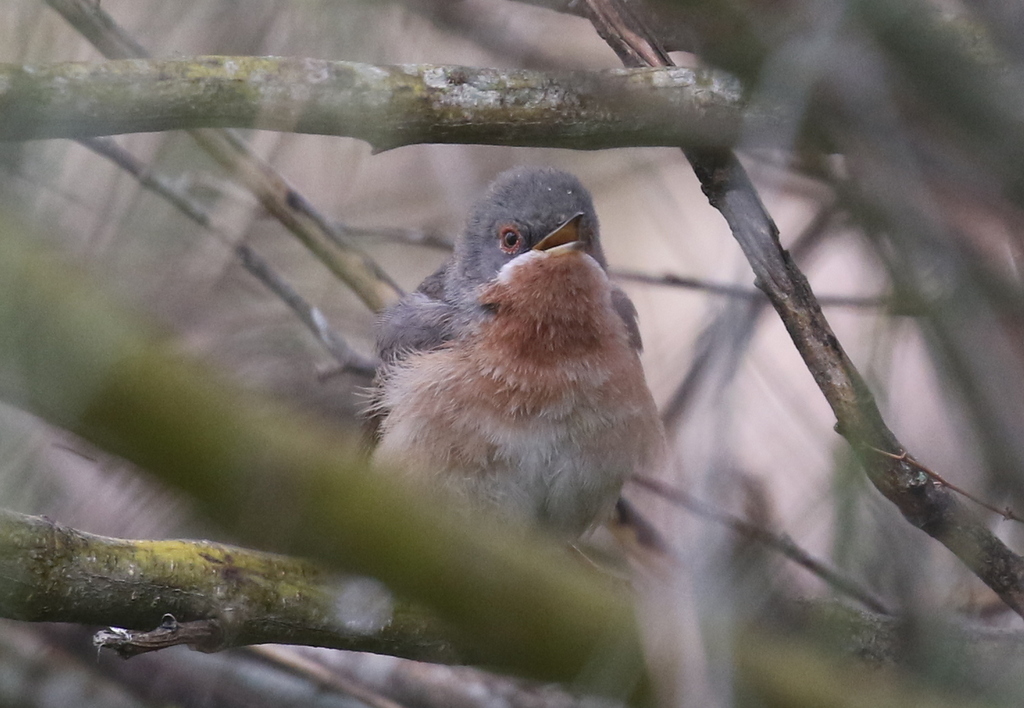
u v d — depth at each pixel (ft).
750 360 27.04
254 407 12.85
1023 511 16.19
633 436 29.63
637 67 22.27
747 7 13.94
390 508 14.19
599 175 34.06
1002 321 14.98
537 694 28.60
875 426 19.67
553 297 29.07
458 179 34.35
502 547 15.19
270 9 18.42
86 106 19.17
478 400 28.96
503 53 28.94
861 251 24.13
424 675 30.35
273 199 28.40
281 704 30.91
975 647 18.17
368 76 21.59
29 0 18.93
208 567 20.74
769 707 16.02
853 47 13.41
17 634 30.53
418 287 32.32
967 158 13.76
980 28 13.53
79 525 19.92
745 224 21.63
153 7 18.99
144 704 30.78
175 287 14.55
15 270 10.94
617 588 15.94
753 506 19.21
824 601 19.61
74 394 11.27
